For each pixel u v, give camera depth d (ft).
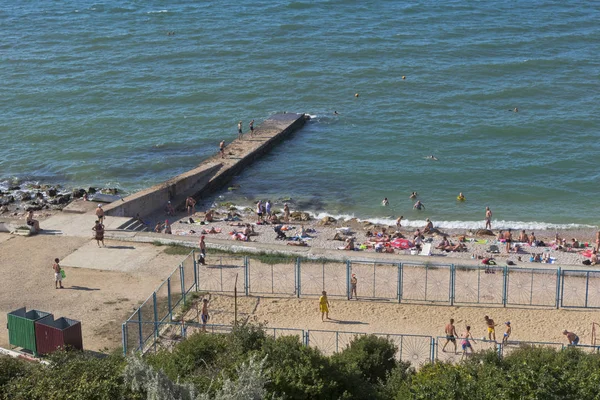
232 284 137.69
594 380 77.00
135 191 217.97
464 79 314.35
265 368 79.15
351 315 126.52
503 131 257.14
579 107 278.46
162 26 415.03
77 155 246.88
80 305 128.06
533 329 121.29
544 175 224.12
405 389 79.61
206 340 91.45
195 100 297.74
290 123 264.11
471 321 124.16
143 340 115.14
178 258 149.18
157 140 259.19
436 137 254.47
